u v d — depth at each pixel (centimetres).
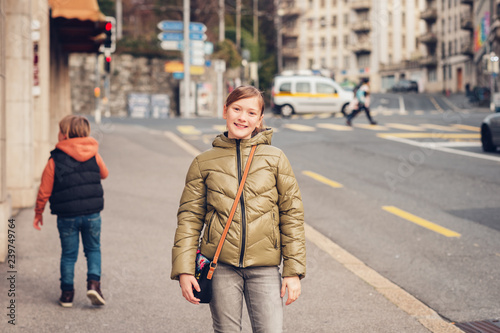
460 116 2939
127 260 674
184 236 319
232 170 319
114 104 4600
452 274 658
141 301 543
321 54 9969
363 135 2067
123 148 1630
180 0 5691
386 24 9112
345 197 1092
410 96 7225
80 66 4522
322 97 3356
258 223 315
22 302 534
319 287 595
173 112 4738
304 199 1077
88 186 526
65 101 1720
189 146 1719
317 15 9931
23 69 927
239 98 319
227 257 314
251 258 314
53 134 1490
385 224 895
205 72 4812
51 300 542
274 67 6744
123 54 4622
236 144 323
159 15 5703
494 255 729
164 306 531
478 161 1496
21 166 927
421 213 968
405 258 723
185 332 473
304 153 1664
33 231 789
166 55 4716
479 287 612
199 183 324
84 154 527
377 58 9150
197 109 4772
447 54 8638
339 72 9675
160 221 875
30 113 940
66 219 520
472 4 7638
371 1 9056
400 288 598
